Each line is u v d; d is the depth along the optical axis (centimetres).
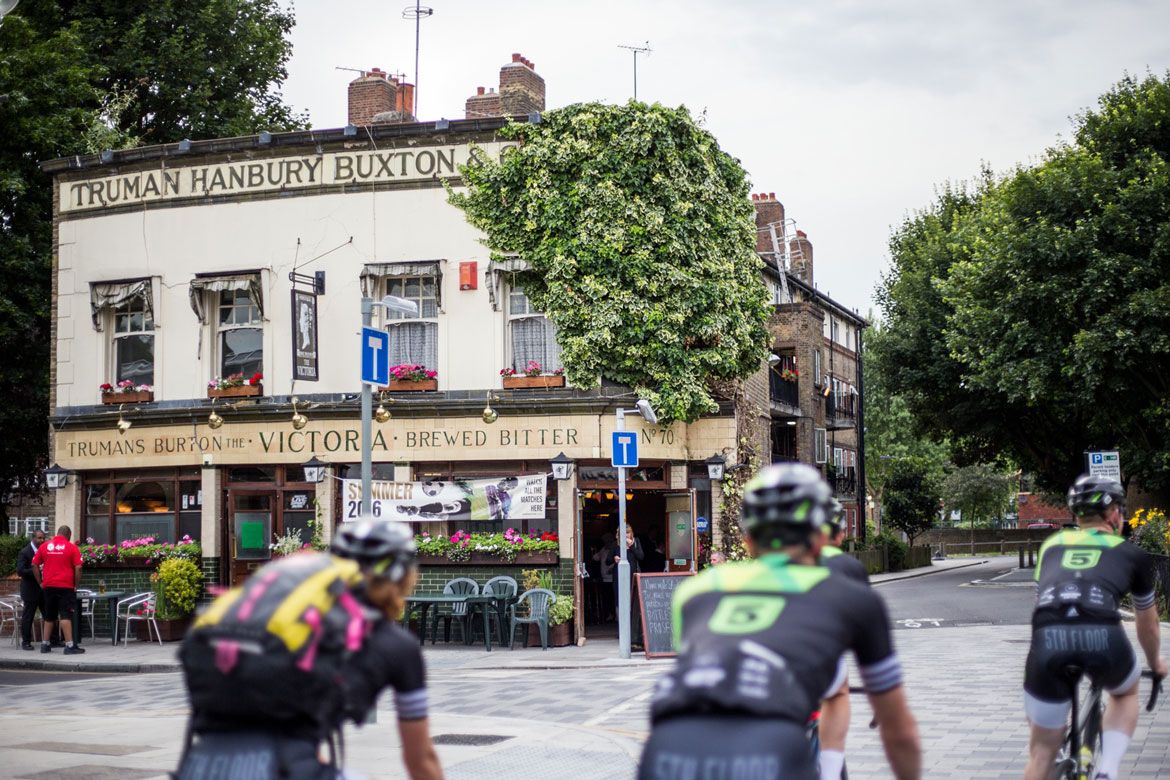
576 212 2120
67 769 913
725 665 323
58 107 2883
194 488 2286
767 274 3706
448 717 1202
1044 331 3050
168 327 2328
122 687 1606
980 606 2784
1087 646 600
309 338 2172
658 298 2123
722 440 2203
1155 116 3095
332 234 2238
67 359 2411
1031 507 10000
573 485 2084
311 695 348
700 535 2203
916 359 4081
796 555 361
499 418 2128
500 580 2039
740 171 2297
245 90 3562
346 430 2191
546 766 924
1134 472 3247
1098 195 2948
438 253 2195
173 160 2338
